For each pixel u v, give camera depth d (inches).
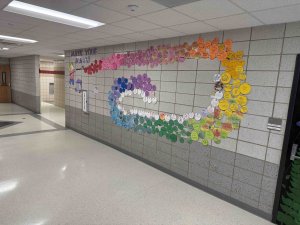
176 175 155.6
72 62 259.8
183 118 147.6
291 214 105.7
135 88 181.5
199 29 123.6
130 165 172.6
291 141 103.1
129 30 136.9
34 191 126.3
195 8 90.1
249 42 113.3
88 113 241.9
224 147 127.6
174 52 148.9
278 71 104.8
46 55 354.0
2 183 133.3
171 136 156.6
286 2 77.4
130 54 182.9
